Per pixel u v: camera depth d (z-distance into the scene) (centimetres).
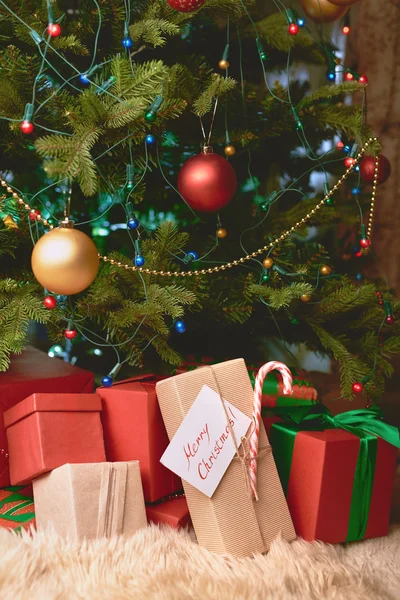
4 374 147
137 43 151
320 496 137
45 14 141
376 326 168
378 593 127
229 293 161
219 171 143
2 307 146
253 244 165
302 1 157
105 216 167
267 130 163
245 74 168
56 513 133
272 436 144
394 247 210
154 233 162
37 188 164
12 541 129
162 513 138
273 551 132
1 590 120
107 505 132
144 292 151
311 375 199
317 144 172
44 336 195
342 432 141
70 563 126
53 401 136
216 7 150
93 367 182
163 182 164
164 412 137
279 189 172
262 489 136
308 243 176
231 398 137
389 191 209
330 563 131
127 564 127
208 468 134
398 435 139
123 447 141
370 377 160
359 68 205
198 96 150
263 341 186
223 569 128
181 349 178
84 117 138
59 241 133
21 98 143
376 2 202
